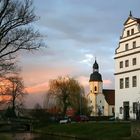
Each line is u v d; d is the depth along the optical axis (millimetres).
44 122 113500
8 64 31953
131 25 94375
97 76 190125
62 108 133125
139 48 90188
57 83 134875
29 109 128750
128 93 92938
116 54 99000
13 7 29641
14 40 30094
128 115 92312
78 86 136375
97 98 187875
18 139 65875
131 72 92500
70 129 81000
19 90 65438
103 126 71750
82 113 140375
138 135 54469
